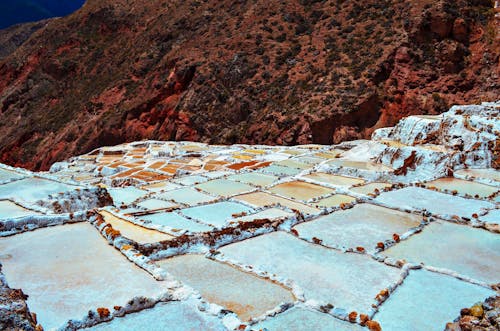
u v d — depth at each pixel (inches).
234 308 193.5
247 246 263.4
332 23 1581.0
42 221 264.1
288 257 248.8
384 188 393.7
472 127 489.4
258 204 397.1
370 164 534.0
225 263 236.7
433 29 1349.7
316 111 1242.6
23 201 322.0
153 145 976.9
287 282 214.4
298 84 1396.4
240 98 1443.2
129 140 1574.8
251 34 1648.6
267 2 1800.0
